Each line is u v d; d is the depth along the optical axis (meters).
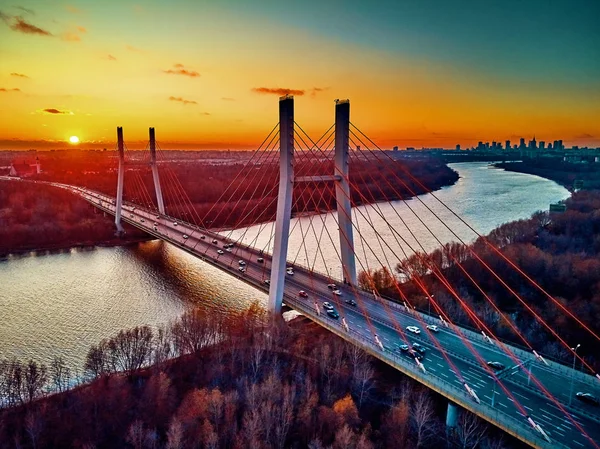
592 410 41.31
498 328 65.38
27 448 45.50
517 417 40.00
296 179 69.12
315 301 67.31
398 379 55.66
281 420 46.62
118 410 49.91
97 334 73.88
